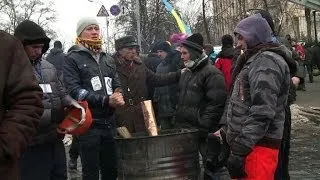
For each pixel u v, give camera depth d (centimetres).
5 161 308
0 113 313
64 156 538
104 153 601
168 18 3622
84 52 586
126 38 681
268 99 410
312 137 1097
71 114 521
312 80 2444
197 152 545
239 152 416
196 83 620
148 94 707
